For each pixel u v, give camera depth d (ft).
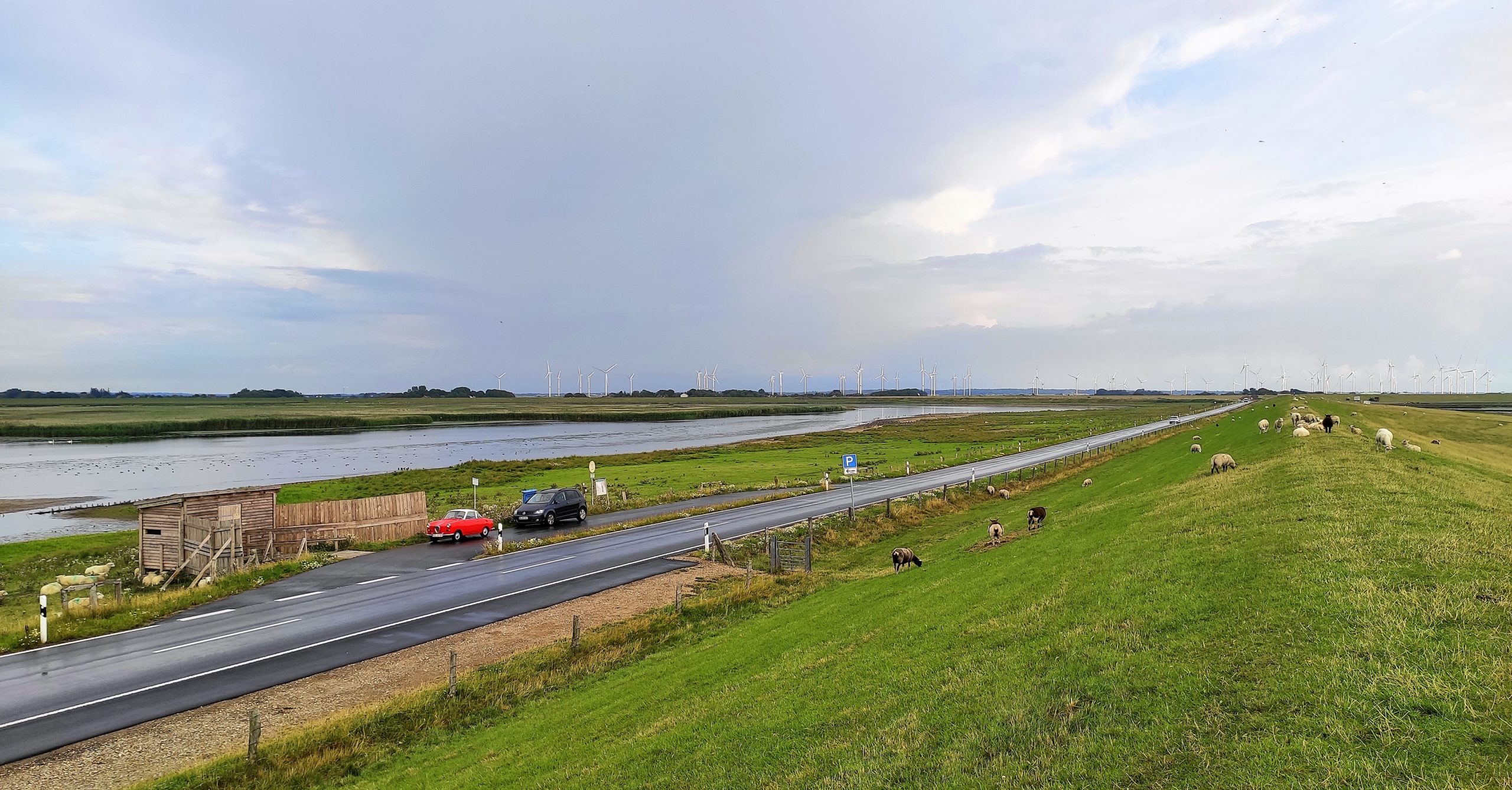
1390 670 31.63
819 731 42.42
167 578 125.29
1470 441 199.52
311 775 53.42
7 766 54.54
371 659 78.48
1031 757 32.86
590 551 136.15
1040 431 465.47
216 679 72.95
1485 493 71.00
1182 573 51.72
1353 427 140.67
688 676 62.44
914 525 157.17
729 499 203.82
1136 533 70.49
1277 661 34.99
